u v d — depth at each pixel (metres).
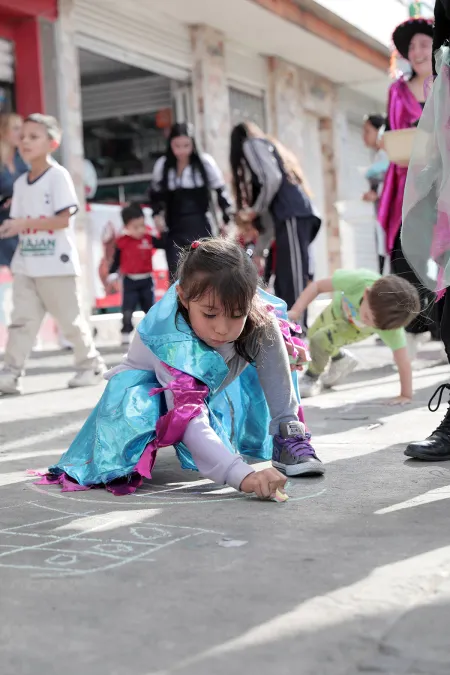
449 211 2.90
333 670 1.39
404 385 4.69
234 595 1.73
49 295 5.80
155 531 2.24
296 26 12.12
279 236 6.73
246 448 3.22
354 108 16.95
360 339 5.03
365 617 1.59
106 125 13.09
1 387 5.68
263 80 13.70
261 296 3.11
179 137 8.13
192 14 11.38
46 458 3.50
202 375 2.70
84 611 1.68
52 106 9.26
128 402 2.78
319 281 4.89
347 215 13.38
